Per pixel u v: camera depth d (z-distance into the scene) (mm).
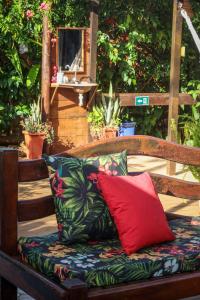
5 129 8219
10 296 3129
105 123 7812
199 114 8273
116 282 2770
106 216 3168
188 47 9000
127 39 8625
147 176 3318
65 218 3102
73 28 7727
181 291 2883
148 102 7766
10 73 8078
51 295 2662
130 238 2998
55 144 7809
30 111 8133
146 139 3520
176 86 7535
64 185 3135
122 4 8469
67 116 7848
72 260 2850
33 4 7855
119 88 8836
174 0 7297
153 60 8930
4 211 3061
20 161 3117
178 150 3570
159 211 3182
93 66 7711
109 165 3289
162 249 3059
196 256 2998
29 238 3176
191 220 3641
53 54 7695
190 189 3629
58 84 7648
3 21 7742
